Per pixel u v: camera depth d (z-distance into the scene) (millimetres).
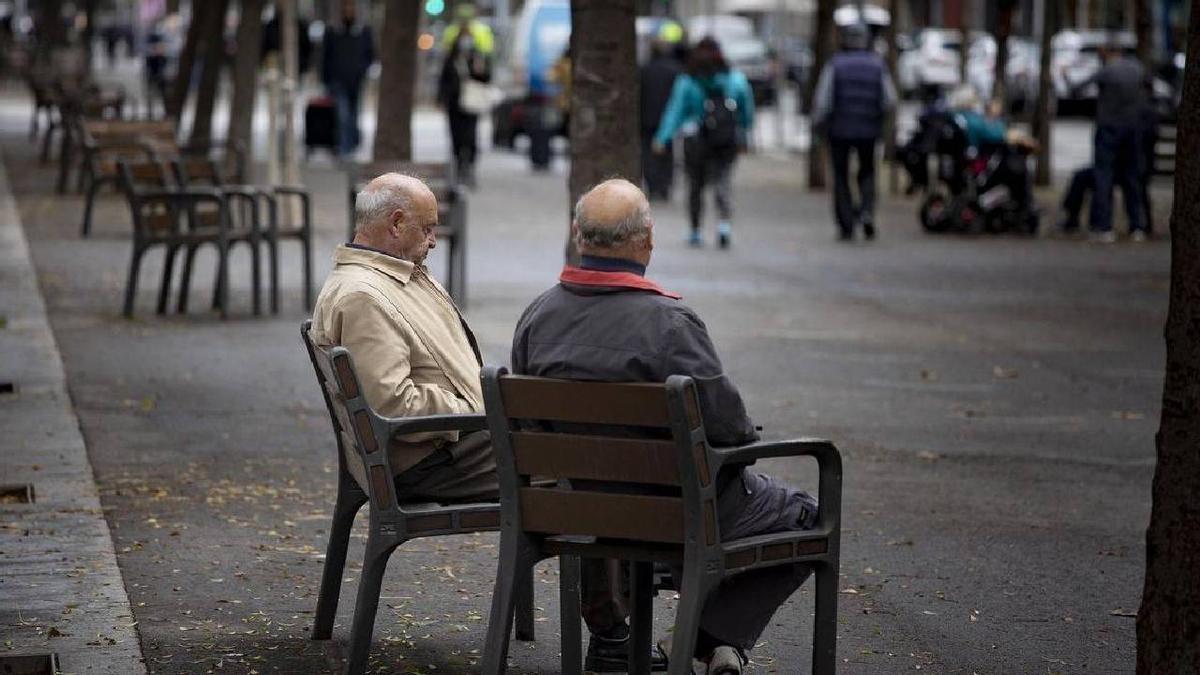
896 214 53188
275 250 30859
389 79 40969
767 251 43219
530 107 68438
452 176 32969
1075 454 21219
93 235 42531
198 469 19156
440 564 15602
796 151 81000
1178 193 9500
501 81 103375
